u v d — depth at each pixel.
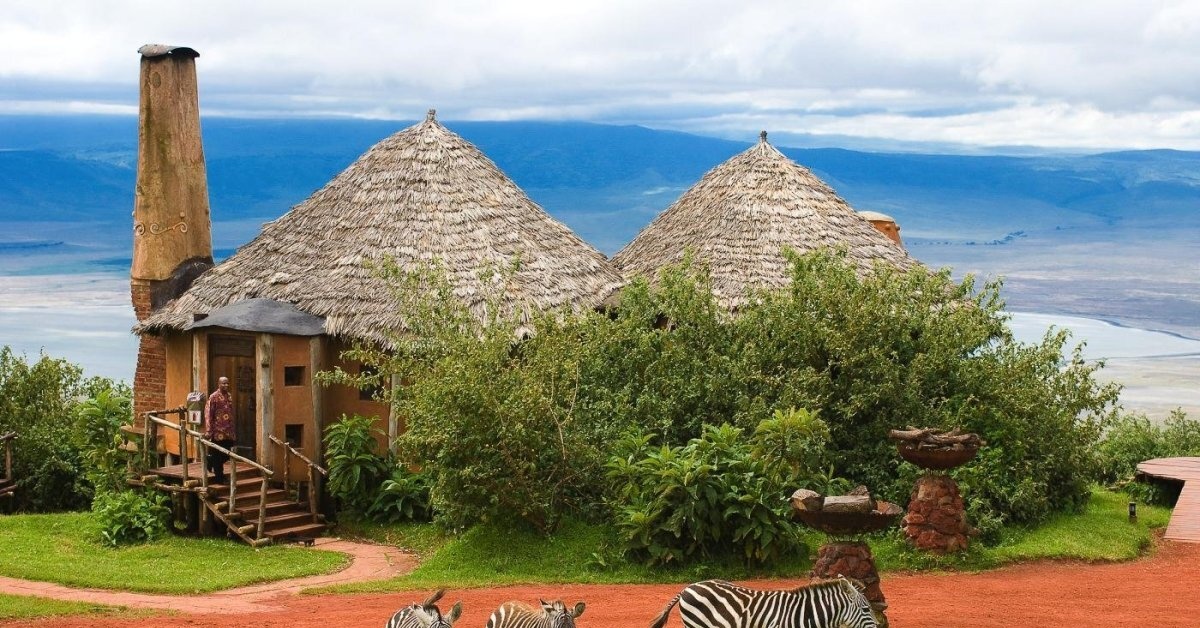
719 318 21.80
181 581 17.08
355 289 23.05
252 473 21.64
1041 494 19.66
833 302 20.64
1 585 16.62
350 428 21.62
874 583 12.84
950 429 19.44
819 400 19.69
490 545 18.00
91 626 13.63
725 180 29.72
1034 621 13.59
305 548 19.91
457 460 18.11
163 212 26.23
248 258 25.03
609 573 16.91
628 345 21.14
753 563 16.84
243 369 22.55
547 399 18.28
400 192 25.00
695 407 20.28
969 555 17.27
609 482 18.44
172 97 26.25
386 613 14.42
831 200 29.00
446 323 20.28
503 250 24.52
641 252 29.78
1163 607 14.55
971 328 20.78
